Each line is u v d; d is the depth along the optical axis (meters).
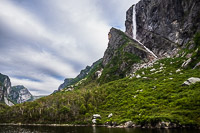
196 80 86.31
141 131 54.72
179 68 125.56
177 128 55.84
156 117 63.25
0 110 170.88
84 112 109.81
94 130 67.25
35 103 147.12
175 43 183.88
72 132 64.94
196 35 151.50
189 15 172.38
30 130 80.25
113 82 155.38
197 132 46.16
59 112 115.44
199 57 118.50
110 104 109.62
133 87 120.06
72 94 150.50
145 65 172.38
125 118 80.00
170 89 89.19
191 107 64.12
